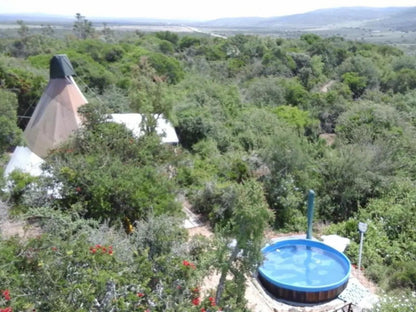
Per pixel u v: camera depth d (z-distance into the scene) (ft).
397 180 66.08
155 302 25.40
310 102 127.03
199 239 35.60
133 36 263.49
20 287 24.99
